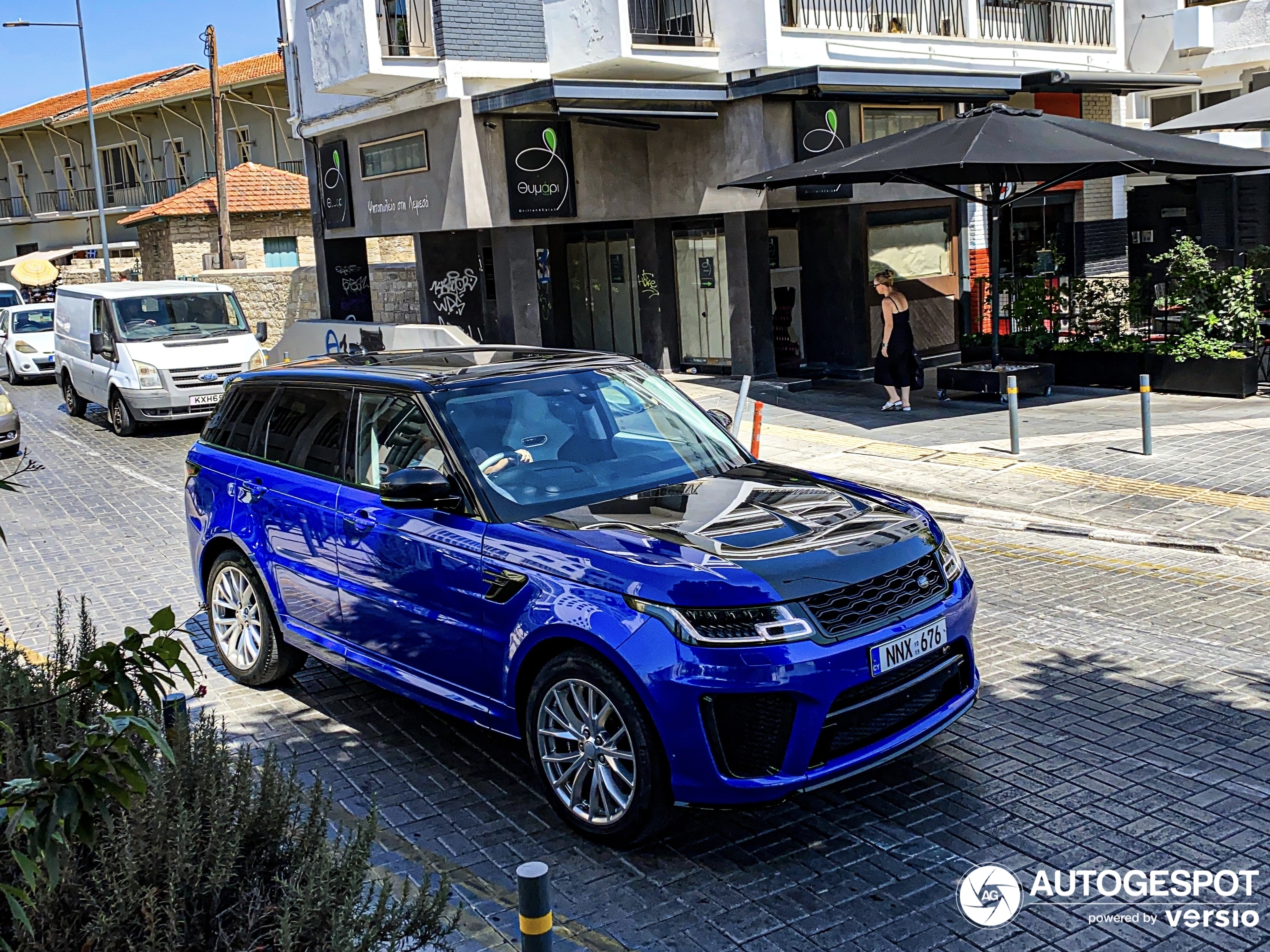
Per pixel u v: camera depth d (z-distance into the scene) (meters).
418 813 5.19
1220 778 5.21
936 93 18.66
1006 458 12.42
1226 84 24.64
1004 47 21.42
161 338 17.75
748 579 4.46
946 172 15.58
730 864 4.65
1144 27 24.69
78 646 5.20
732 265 18.77
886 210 19.75
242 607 6.88
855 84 17.20
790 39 17.80
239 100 41.09
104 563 10.11
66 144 50.62
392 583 5.59
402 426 5.82
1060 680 6.48
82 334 19.09
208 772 3.72
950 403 16.36
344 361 6.82
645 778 4.52
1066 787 5.18
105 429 18.62
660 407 6.28
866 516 5.17
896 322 15.79
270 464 6.61
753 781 4.39
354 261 24.09
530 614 4.85
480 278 22.59
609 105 17.47
